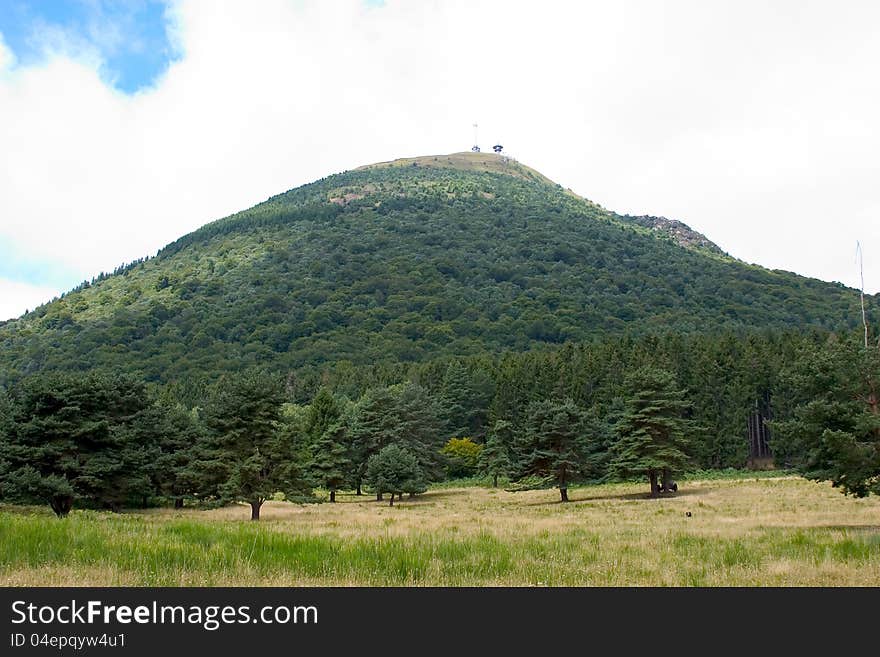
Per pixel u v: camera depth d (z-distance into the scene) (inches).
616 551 734.5
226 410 1729.8
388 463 2416.3
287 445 1732.3
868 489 1015.6
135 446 1683.1
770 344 3823.8
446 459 3166.8
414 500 2527.1
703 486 2476.6
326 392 3560.5
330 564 595.8
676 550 737.0
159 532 767.7
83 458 1471.5
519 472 2380.7
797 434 1084.5
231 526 889.5
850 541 722.2
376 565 596.4
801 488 2146.9
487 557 646.5
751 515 1395.2
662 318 7145.7
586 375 3838.6
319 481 2600.9
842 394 1048.2
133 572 554.3
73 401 1460.4
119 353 6353.3
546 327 6737.2
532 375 3966.5
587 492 2610.7
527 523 1264.8
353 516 1683.1
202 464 1699.1
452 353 6077.8
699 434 2610.7
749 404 3508.9
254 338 6786.4
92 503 1710.1
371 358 6028.5
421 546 688.4
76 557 593.3
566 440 2313.0
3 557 577.3
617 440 2539.4
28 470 1365.7
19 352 6727.4
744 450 3255.4
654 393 2279.8
